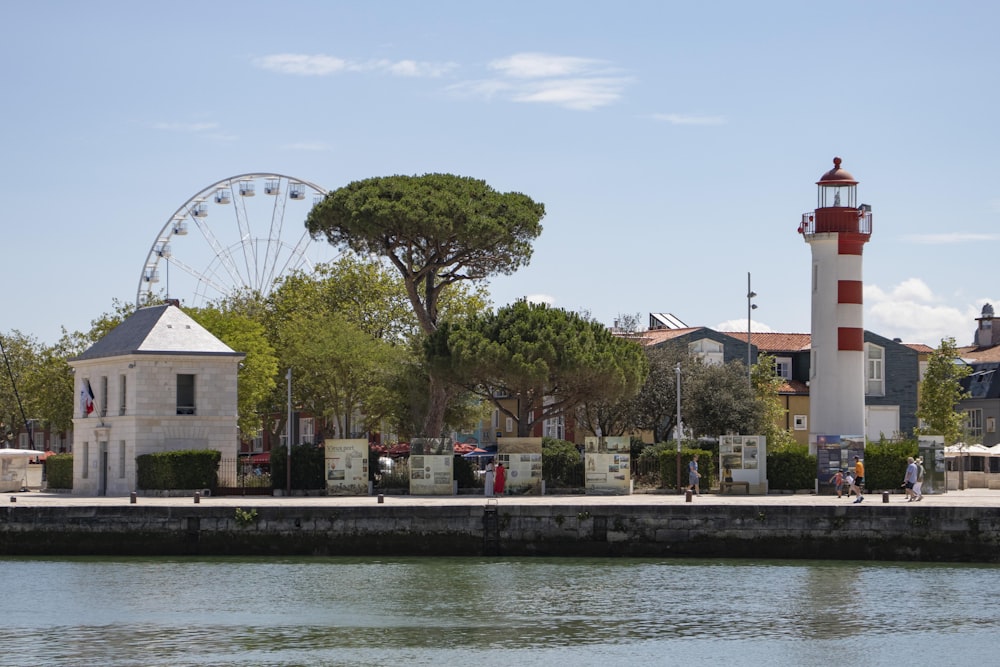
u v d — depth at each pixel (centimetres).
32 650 4434
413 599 5303
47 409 12262
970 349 13188
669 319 13000
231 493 7875
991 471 11969
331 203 9300
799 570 5991
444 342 8575
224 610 5100
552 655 4381
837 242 9062
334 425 12319
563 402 8581
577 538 6375
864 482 7900
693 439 9206
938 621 4903
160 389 8188
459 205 9012
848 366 9050
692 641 4588
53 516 6494
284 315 12138
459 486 8125
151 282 12700
